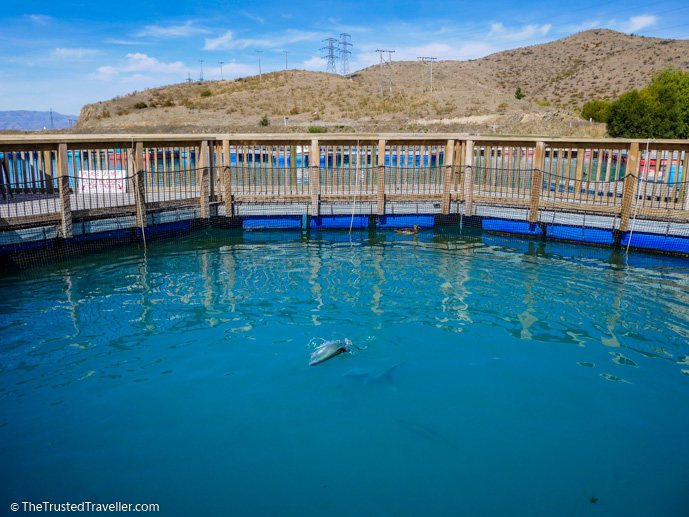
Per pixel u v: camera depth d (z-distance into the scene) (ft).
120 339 26.17
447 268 39.58
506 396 20.97
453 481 15.84
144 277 36.68
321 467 16.46
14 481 15.75
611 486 15.70
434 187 62.75
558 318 29.37
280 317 29.37
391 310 30.60
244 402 20.38
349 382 22.03
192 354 24.62
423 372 22.98
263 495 15.15
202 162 52.34
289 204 53.83
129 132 165.99
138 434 18.22
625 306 31.17
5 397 20.57
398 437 18.13
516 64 473.26
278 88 278.67
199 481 15.79
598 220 46.98
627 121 132.98
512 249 46.26
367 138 53.72
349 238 50.78
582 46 486.79
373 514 14.40
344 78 334.24
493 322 28.81
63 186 40.42
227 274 37.63
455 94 241.96
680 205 46.21
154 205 48.08
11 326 27.53
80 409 19.80
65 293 32.99
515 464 16.71
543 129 166.40
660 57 384.88
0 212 41.42
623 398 20.92
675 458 17.11
